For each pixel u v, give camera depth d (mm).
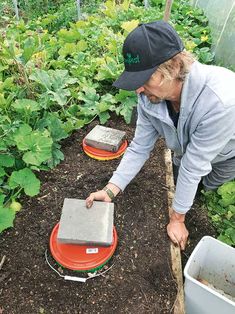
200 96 1299
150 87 1242
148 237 1845
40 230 1851
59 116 2525
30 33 3607
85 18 4742
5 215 1699
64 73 2703
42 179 2141
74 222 1629
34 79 2449
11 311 1530
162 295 1615
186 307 1568
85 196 2055
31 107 2248
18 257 1728
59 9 5406
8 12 5359
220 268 1617
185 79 1264
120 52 3113
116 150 2299
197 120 1352
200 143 1402
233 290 1667
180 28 3982
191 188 1532
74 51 3244
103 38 3299
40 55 2879
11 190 2010
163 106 1437
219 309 1389
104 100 2658
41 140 1984
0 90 2391
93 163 2281
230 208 2059
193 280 1350
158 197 2068
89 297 1588
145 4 4648
